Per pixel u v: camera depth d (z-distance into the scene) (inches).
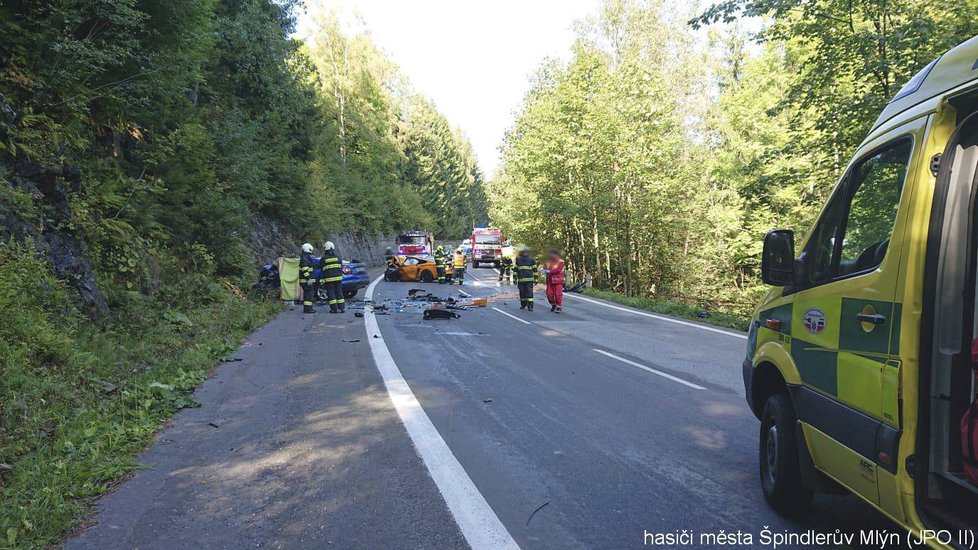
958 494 105.8
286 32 1077.8
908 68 446.0
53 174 350.3
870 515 157.9
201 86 761.0
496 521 153.1
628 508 161.0
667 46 1219.2
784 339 162.9
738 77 1192.8
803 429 146.8
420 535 146.1
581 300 820.0
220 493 171.9
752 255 890.7
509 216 1421.0
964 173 105.5
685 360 381.1
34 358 246.5
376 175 2148.1
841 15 474.3
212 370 333.1
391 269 1131.9
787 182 575.2
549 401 272.1
